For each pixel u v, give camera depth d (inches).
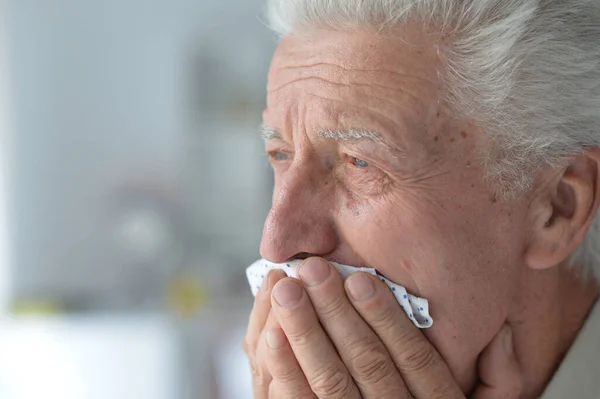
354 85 35.6
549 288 40.5
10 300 111.4
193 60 109.3
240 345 106.7
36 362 105.9
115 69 110.7
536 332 41.0
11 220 114.7
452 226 36.1
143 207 110.6
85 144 112.2
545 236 38.6
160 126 110.8
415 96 35.1
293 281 36.6
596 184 38.7
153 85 110.6
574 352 41.7
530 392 42.2
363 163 36.8
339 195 37.5
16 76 111.1
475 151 36.1
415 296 36.7
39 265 114.5
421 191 35.9
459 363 38.5
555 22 36.6
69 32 110.5
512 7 35.6
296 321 36.3
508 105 36.1
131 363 106.8
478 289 37.2
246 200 108.5
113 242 111.2
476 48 35.4
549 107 36.8
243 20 108.3
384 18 35.7
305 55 37.6
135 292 110.0
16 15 110.0
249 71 108.1
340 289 36.3
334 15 36.7
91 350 107.3
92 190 112.2
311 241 37.2
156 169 111.1
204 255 109.5
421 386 37.4
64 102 111.7
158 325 108.1
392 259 36.4
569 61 36.9
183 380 106.7
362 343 36.4
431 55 35.4
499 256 37.4
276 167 41.7
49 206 114.4
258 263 42.3
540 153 37.3
